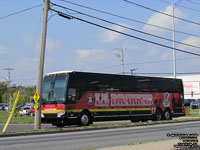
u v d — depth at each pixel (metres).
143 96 29.52
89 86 25.39
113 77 27.31
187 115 42.97
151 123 26.77
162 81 31.61
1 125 29.22
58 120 23.72
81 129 22.30
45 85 25.20
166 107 31.48
